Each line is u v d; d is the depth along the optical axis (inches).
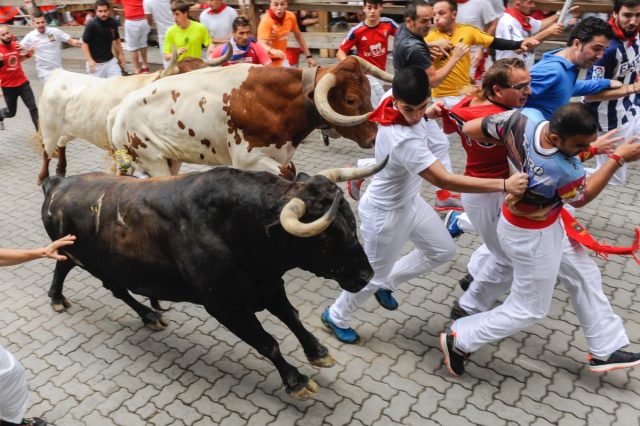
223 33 324.5
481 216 148.1
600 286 140.9
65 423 145.6
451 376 151.1
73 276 205.6
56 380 159.5
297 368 154.9
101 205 145.6
